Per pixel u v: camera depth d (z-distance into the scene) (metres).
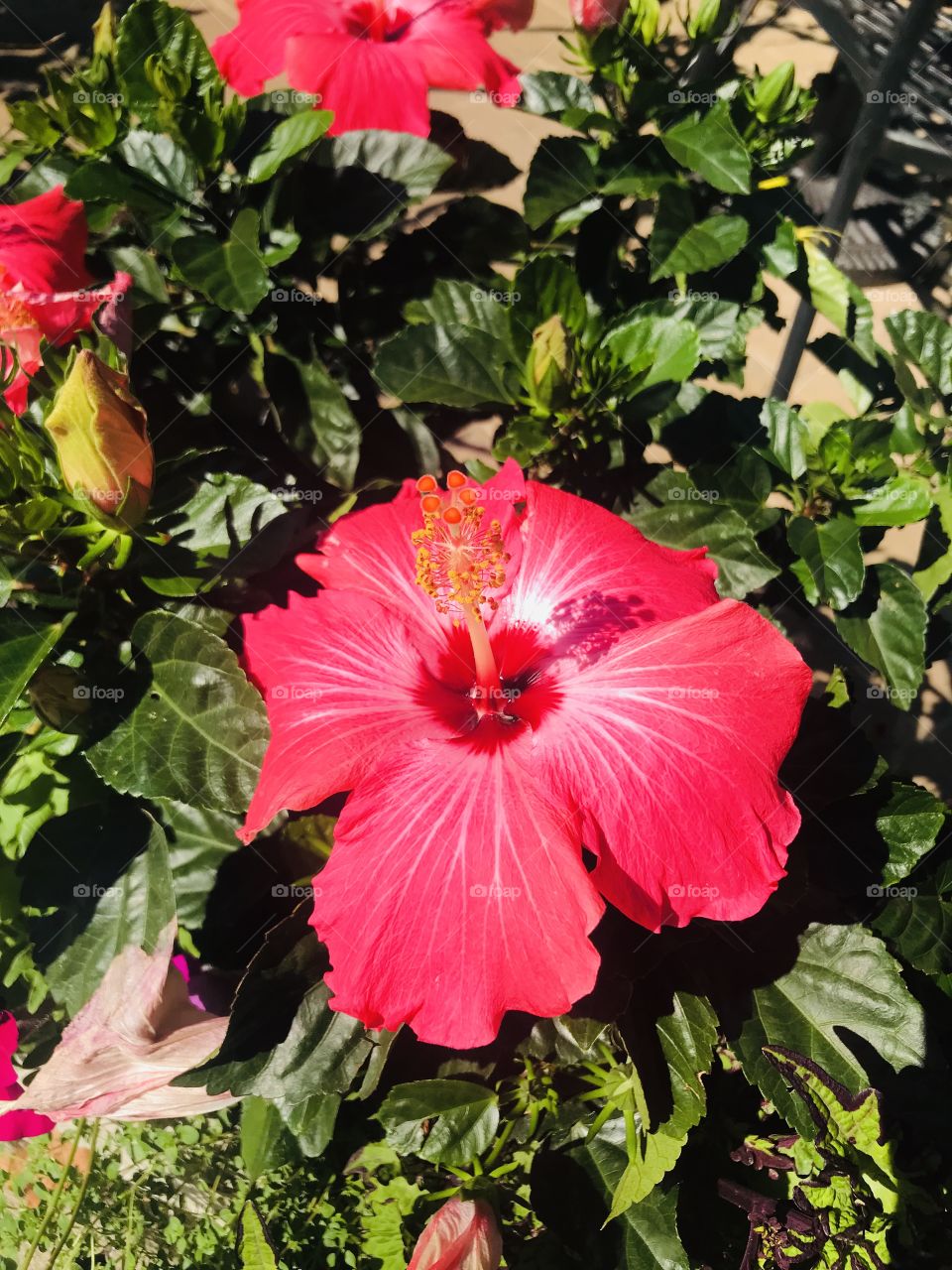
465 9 0.38
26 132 0.38
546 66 0.84
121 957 0.32
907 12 0.57
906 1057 0.32
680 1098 0.31
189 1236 0.44
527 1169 0.37
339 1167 0.42
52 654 0.31
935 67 0.71
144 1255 0.45
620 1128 0.33
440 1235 0.32
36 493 0.30
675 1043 0.31
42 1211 0.46
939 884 0.36
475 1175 0.34
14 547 0.30
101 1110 0.34
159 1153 0.46
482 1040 0.25
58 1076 0.33
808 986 0.33
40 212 0.34
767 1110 0.37
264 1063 0.29
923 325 0.44
